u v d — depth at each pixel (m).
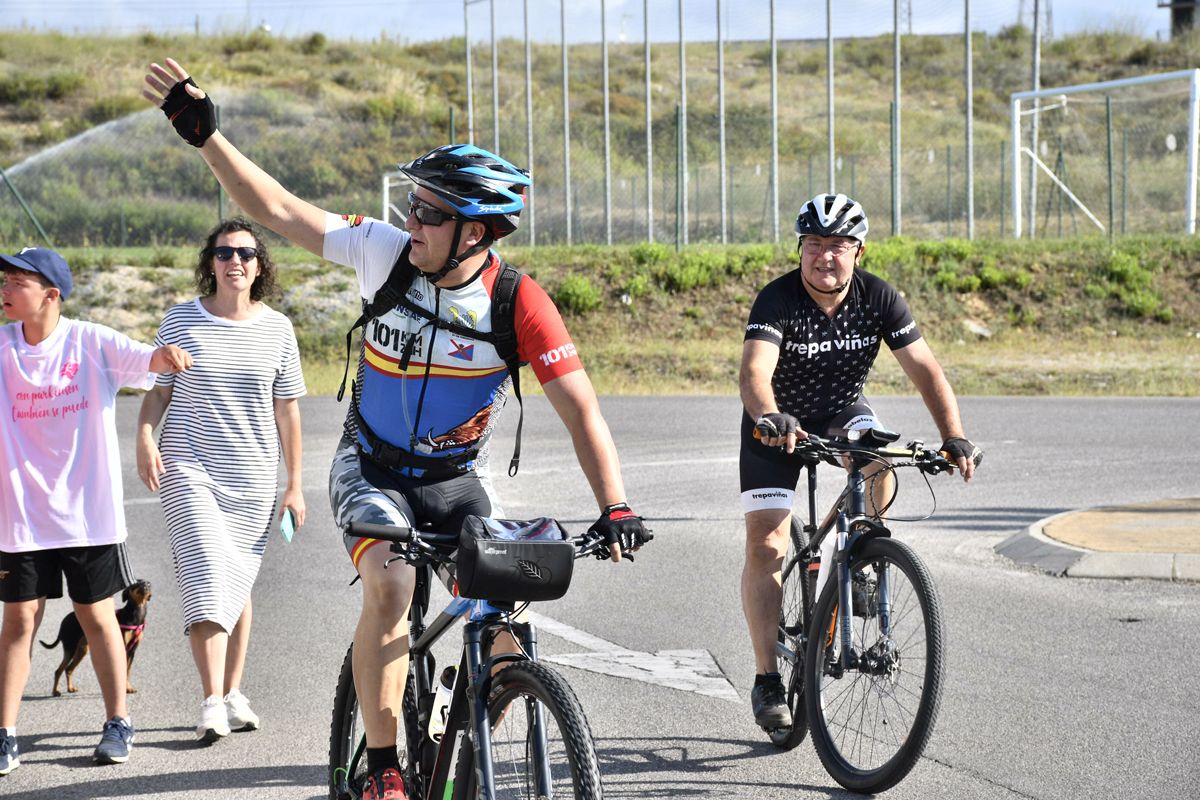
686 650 11.86
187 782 8.72
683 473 22.22
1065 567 14.52
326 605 13.80
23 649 9.07
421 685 6.77
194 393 9.82
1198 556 14.18
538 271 52.56
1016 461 22.97
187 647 12.38
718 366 42.69
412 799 6.64
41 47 115.19
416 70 123.81
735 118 114.00
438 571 7.05
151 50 120.31
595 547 6.07
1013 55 132.88
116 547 9.25
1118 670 10.78
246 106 101.88
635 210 85.12
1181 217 75.94
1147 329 48.16
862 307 9.50
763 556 9.48
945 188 91.94
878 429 9.23
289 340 10.16
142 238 75.31
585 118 112.75
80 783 8.73
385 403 6.93
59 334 9.08
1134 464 22.38
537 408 31.62
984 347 46.41
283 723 9.98
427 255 6.58
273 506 10.16
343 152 97.00
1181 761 8.69
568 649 11.92
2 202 77.31
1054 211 81.94
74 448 9.06
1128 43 132.88
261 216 6.93
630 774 8.78
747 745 9.39
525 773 5.81
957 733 9.36
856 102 122.38
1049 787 8.30
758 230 77.94
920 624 8.36
